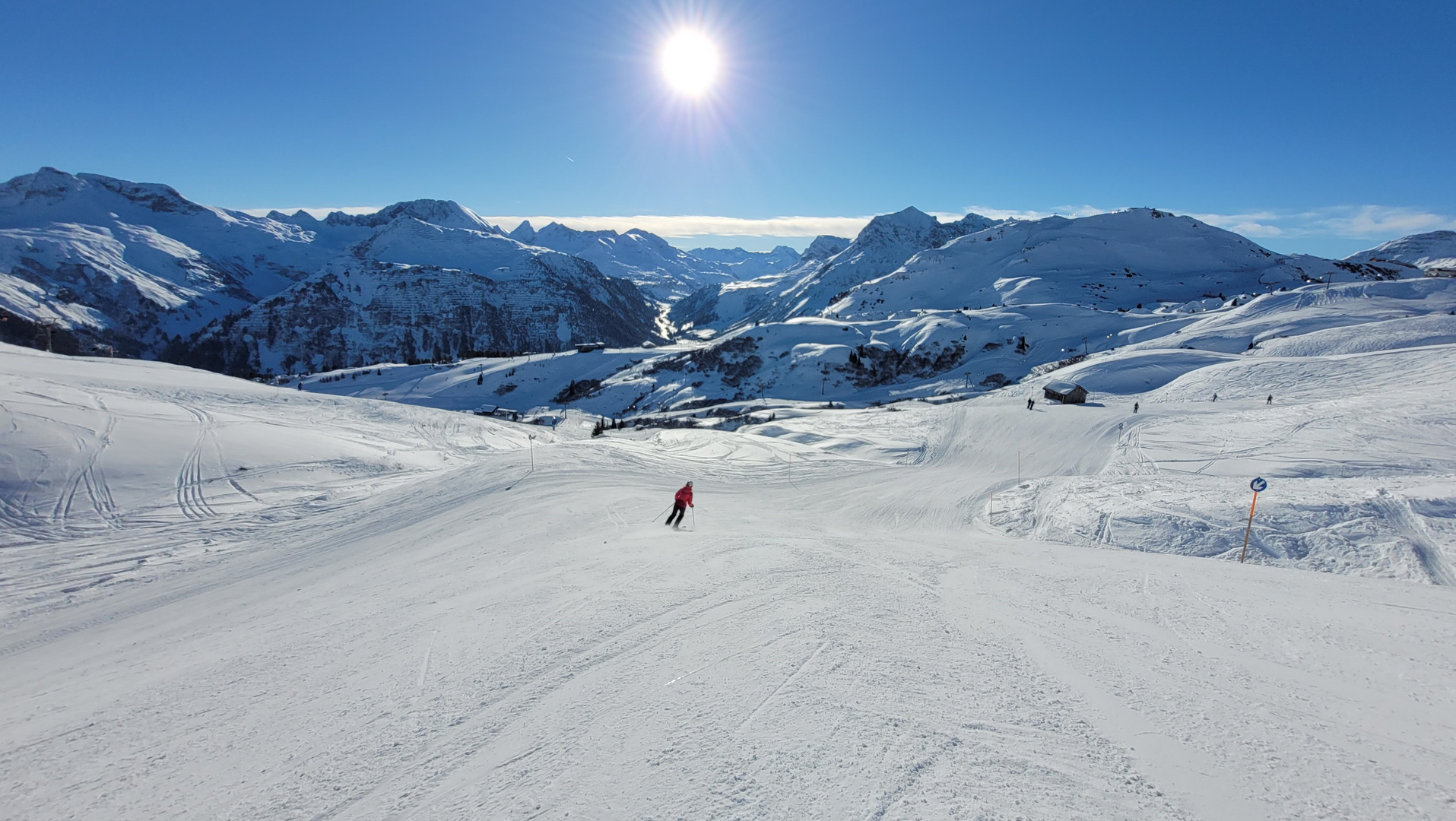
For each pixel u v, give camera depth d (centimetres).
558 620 751
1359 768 391
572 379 17862
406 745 483
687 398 13062
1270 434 3089
